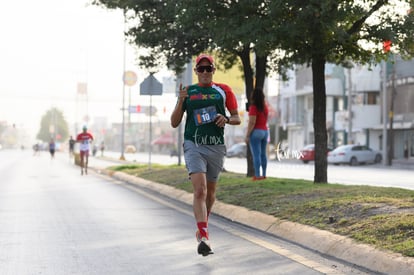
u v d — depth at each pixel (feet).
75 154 175.73
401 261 27.55
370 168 166.81
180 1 59.31
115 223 45.91
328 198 44.37
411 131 229.25
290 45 55.77
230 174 81.56
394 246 29.55
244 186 58.85
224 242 37.40
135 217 49.49
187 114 33.17
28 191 75.15
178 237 39.42
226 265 30.63
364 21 57.57
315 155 60.44
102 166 151.23
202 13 57.77
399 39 56.65
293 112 318.86
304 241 35.91
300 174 121.80
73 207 56.75
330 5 50.62
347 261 30.91
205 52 83.97
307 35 54.08
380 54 60.70
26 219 47.98
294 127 327.67
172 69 84.07
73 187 82.43
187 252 34.22
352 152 198.49
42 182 92.99
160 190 73.67
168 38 76.28
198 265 30.71
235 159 258.16
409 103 220.23
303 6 51.65
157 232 41.47
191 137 32.78
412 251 28.22
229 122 32.76
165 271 29.45
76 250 34.91
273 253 33.76
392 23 55.62
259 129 63.98
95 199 64.85
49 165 171.22
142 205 58.85
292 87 318.86
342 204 40.40
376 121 246.47
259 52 55.42
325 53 57.00
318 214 39.60
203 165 32.53
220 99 32.89
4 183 90.22
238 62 94.12
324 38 55.42
